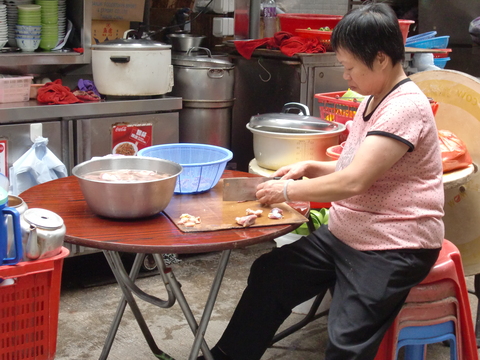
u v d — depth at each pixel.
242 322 2.03
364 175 1.70
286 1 5.08
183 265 3.59
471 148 2.74
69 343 2.67
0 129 2.90
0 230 1.42
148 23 4.14
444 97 2.81
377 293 1.76
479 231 2.76
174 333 2.79
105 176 1.80
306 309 2.97
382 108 1.76
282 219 1.82
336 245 1.92
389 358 1.89
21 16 3.29
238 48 4.01
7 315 1.48
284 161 2.72
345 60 1.78
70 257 3.65
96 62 3.37
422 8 5.36
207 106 3.78
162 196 1.75
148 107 3.43
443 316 1.97
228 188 1.99
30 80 3.22
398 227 1.79
